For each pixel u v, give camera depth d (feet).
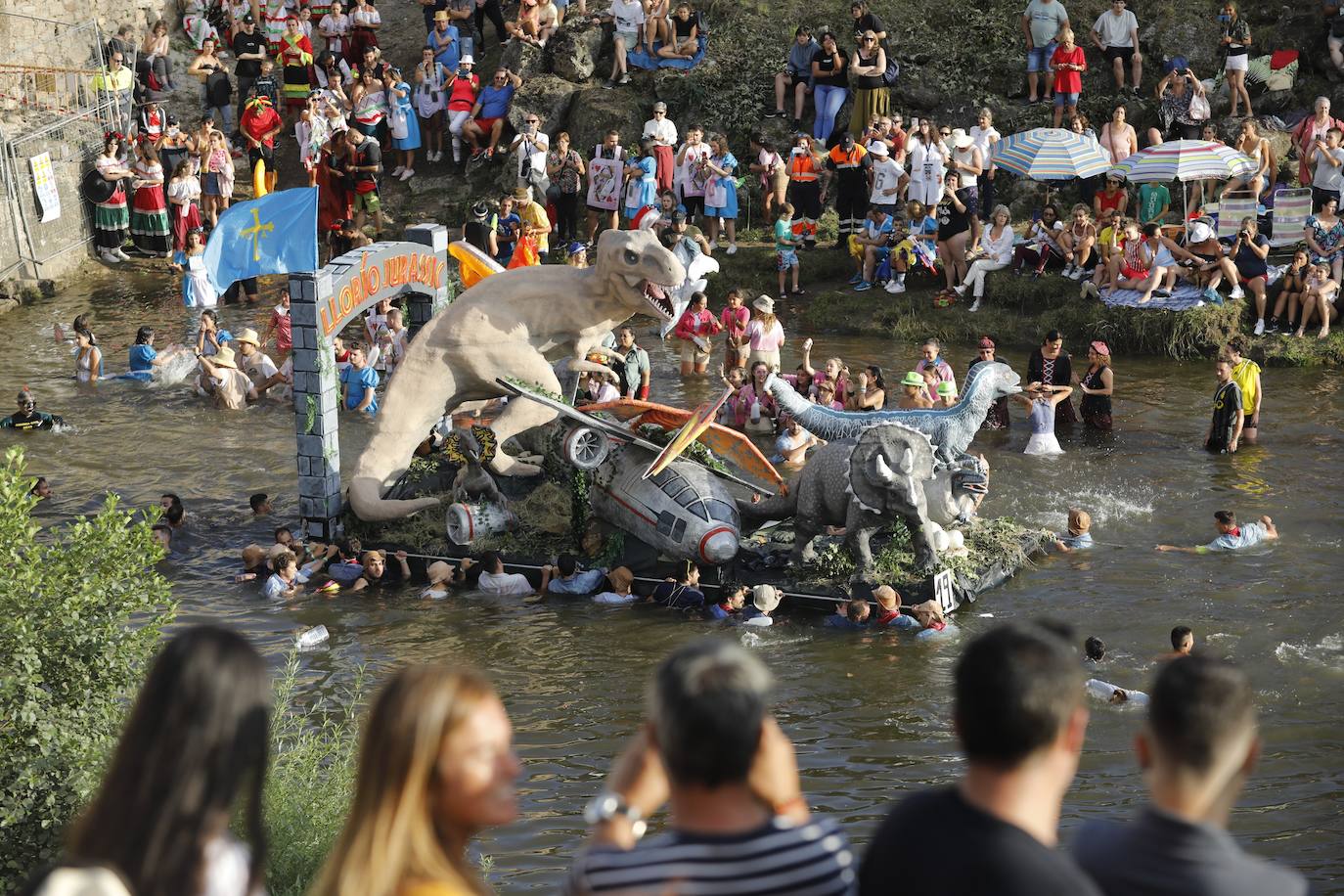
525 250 166.50
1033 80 189.78
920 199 163.12
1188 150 153.69
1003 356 148.25
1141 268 148.97
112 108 199.93
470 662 87.76
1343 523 103.30
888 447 91.15
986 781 21.07
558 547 101.50
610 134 179.11
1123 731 76.07
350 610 96.12
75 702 58.90
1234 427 117.80
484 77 210.59
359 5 207.62
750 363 132.05
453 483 108.27
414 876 21.15
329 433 103.45
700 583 95.96
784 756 22.81
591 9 212.23
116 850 20.57
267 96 200.64
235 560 104.27
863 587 92.43
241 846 21.90
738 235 181.06
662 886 21.33
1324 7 186.50
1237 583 94.22
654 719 21.80
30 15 203.72
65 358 154.61
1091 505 108.68
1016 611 91.71
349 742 71.51
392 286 111.45
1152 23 192.24
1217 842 21.71
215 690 20.92
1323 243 146.82
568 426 103.91
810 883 21.54
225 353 137.59
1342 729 75.25
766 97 196.85
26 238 179.32
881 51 183.21
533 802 70.23
